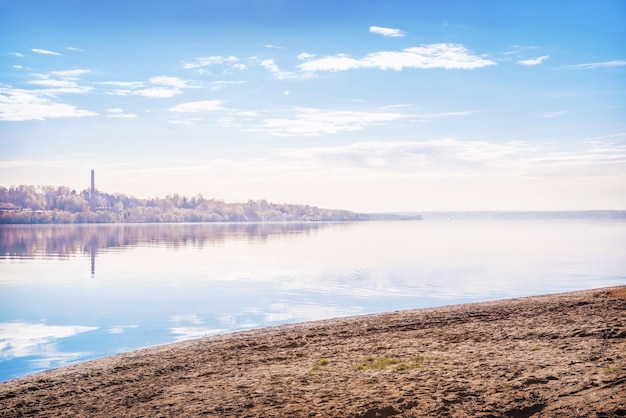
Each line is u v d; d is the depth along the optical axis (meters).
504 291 47.09
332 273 67.69
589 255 91.88
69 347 27.72
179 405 9.66
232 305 43.09
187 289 55.31
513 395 8.51
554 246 120.88
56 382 13.73
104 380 13.23
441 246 126.75
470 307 21.84
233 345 16.55
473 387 9.11
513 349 11.96
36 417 10.23
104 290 55.75
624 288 22.48
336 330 17.98
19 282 64.19
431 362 11.22
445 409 8.20
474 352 11.96
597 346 11.38
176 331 32.44
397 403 8.59
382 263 81.62
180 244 144.38
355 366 11.55
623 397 7.77
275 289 53.00
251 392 9.98
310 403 8.95
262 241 157.12
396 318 19.84
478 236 183.88
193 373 12.74
